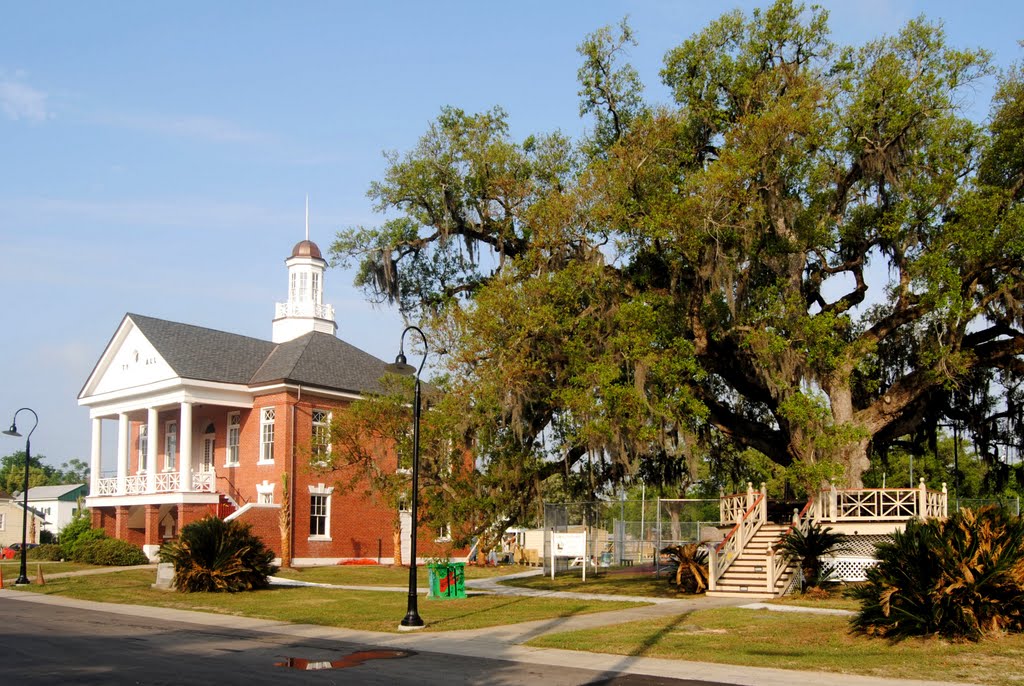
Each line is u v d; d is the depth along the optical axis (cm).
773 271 3066
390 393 3180
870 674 1411
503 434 2908
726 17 3216
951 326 2741
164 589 2977
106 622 2169
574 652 1677
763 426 3384
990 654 1519
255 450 4338
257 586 2994
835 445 2644
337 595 2798
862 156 2947
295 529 4141
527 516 3111
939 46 2962
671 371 2778
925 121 2892
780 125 2662
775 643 1719
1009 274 2778
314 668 1481
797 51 3195
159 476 4422
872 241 3106
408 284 3769
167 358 4281
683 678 1391
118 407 4597
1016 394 3309
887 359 3356
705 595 2627
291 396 4256
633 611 2280
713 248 2780
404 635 1938
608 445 2811
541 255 2894
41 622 2150
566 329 2847
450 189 3538
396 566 4112
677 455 3284
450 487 2814
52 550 4531
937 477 4741
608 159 3023
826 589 2634
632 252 2988
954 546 1702
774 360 2859
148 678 1355
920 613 1689
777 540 2728
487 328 2691
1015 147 2728
